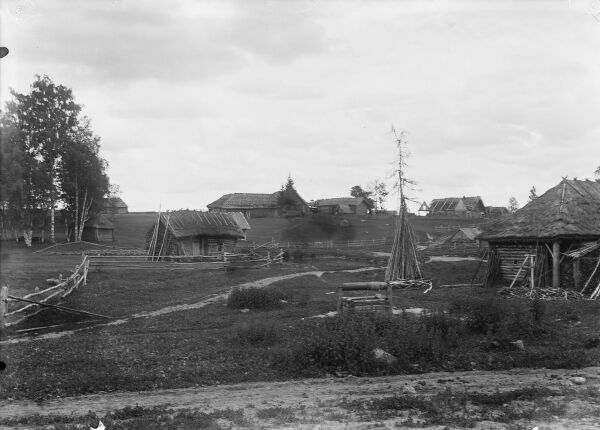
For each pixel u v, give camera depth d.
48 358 15.90
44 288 29.45
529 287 34.72
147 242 60.16
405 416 10.64
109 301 28.56
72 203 66.88
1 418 10.70
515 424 9.87
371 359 15.65
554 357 16.70
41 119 57.94
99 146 64.19
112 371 14.61
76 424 10.13
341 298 22.14
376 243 87.31
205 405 11.86
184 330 21.58
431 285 37.56
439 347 16.92
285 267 50.47
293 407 11.45
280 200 117.50
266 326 19.11
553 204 37.59
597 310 24.91
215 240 59.38
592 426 9.67
